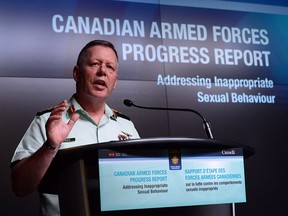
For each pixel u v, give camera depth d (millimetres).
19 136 3266
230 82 3934
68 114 2188
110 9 3656
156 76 3723
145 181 1398
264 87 4035
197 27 3924
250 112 3953
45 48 3420
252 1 4137
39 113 2115
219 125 3836
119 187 1367
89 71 2146
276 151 3971
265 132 3965
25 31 3387
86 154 1357
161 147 1429
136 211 1391
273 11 4191
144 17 3762
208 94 3850
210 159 1496
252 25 4102
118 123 2332
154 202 1401
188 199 1445
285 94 4090
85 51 2188
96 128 2215
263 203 3865
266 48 4105
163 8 3842
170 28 3834
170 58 3789
